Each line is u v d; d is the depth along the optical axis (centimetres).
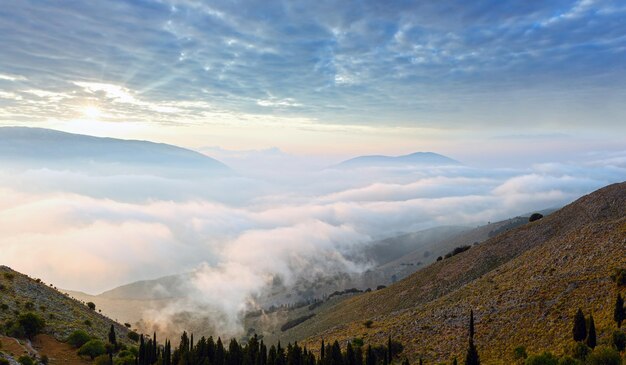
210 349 8400
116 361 7894
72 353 8000
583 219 13262
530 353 6531
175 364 8100
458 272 14238
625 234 8919
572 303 7381
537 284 8762
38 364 6894
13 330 7812
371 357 7775
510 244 14400
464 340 7925
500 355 6912
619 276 7150
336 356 7725
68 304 10444
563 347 6262
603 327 6234
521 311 7931
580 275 8231
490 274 11356
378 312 14562
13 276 10412
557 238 11406
